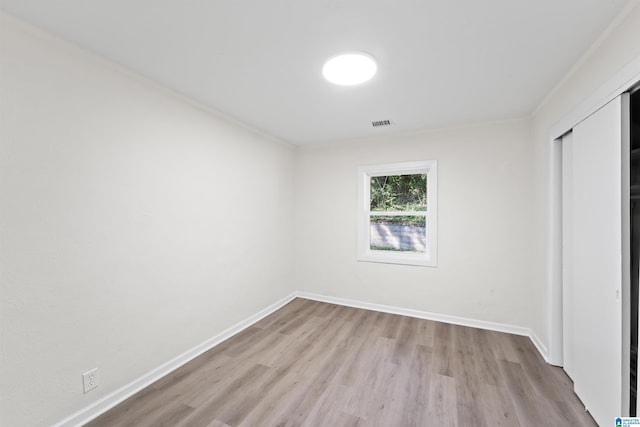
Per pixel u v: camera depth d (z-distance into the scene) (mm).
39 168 1422
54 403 1481
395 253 3480
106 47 1576
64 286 1523
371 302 3469
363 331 2830
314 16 1310
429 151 3133
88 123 1625
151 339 1997
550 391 1863
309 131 3205
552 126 2131
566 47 1560
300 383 1977
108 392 1729
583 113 1656
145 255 1958
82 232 1602
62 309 1516
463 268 2982
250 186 3025
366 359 2291
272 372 2111
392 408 1723
